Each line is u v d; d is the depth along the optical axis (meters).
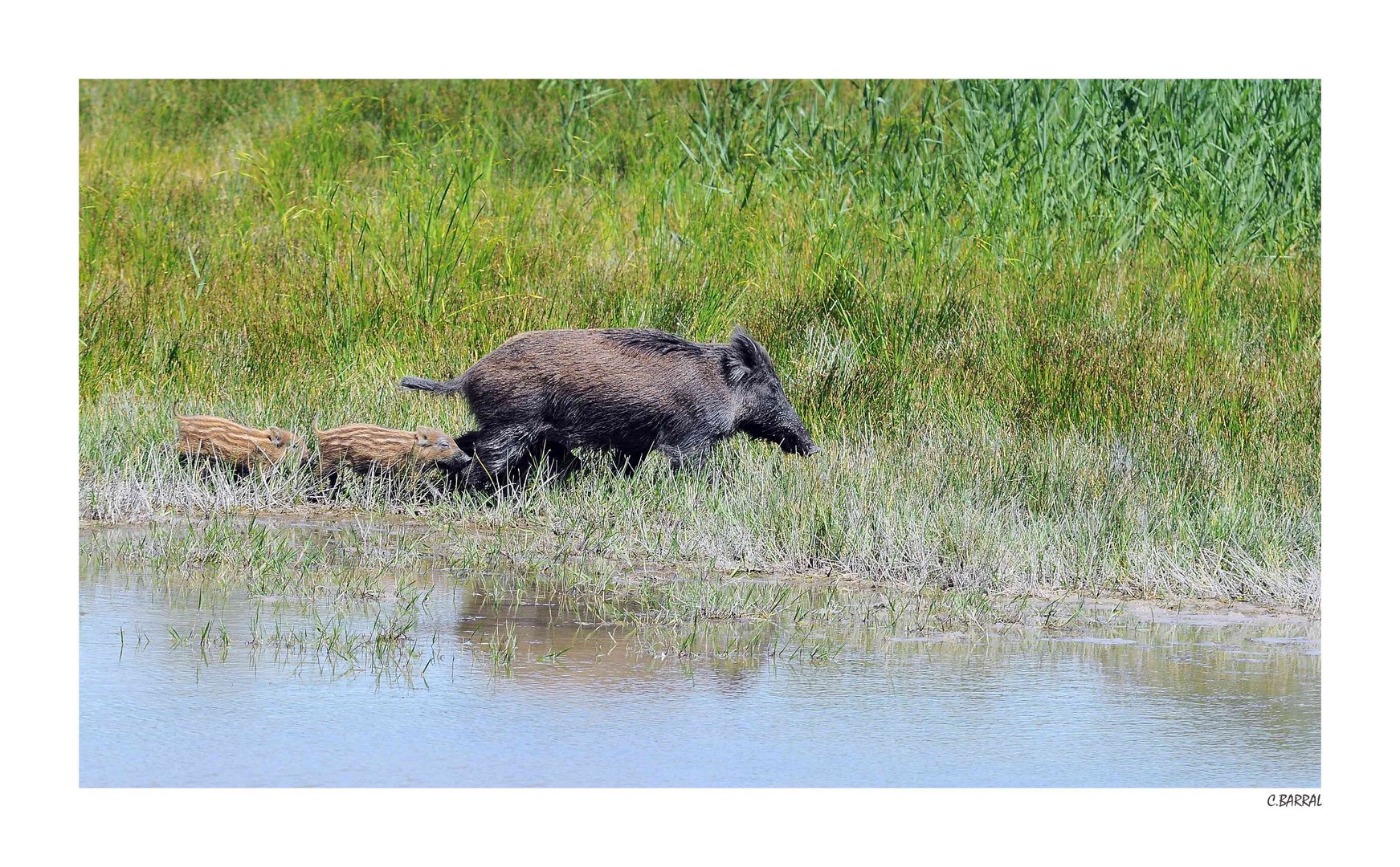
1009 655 28.83
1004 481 40.22
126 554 34.53
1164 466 42.19
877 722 24.89
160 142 71.44
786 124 67.38
